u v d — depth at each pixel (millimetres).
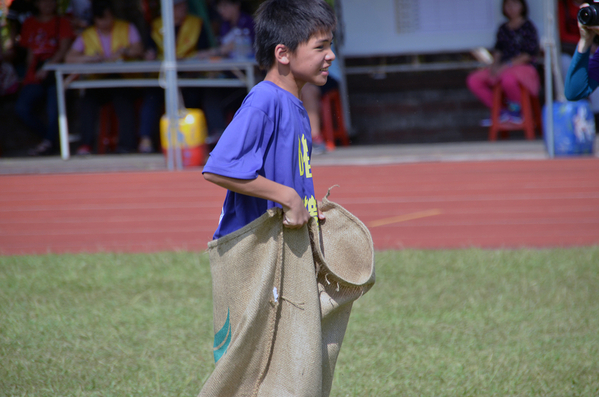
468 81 30531
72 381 9734
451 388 9477
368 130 35094
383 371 10195
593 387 9383
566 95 8492
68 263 17188
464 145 28625
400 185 22781
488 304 13383
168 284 15266
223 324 6566
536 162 23375
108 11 29594
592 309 12984
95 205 22547
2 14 33750
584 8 7719
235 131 6164
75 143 33031
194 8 31328
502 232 19469
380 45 31766
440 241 19016
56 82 31172
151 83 27906
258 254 6348
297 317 6332
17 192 23672
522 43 29031
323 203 6879
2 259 17922
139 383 9719
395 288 14664
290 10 6469
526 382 9648
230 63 26672
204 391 6395
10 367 10219
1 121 34281
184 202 22531
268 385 6418
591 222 19672
